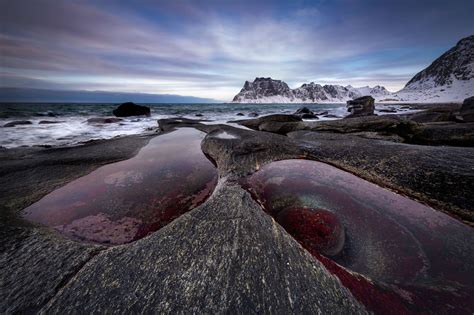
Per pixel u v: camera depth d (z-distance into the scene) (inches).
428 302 82.5
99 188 205.0
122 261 94.7
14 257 103.2
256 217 114.8
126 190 201.3
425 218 140.1
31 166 260.2
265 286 78.7
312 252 106.3
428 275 98.3
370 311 74.6
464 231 127.6
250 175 214.1
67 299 80.0
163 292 78.6
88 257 101.7
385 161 210.5
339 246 119.6
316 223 137.1
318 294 77.4
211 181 223.8
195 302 74.4
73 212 164.6
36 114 1136.2
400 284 92.9
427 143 344.5
